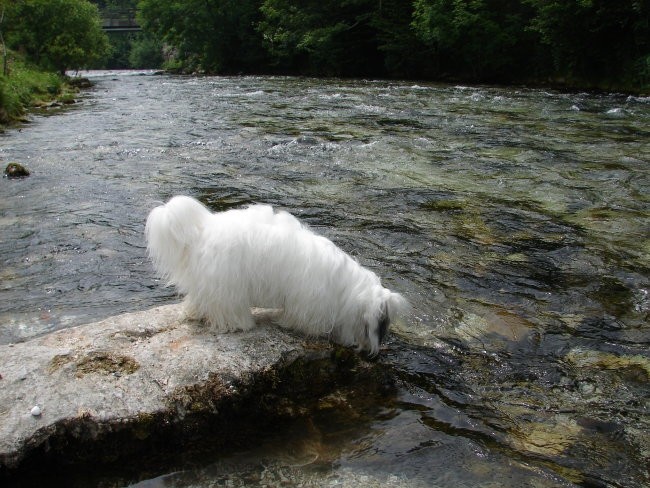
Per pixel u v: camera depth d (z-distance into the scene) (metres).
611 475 1.12
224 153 3.90
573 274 2.00
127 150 4.05
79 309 1.76
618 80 8.66
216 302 1.34
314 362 1.35
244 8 15.23
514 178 3.16
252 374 1.26
